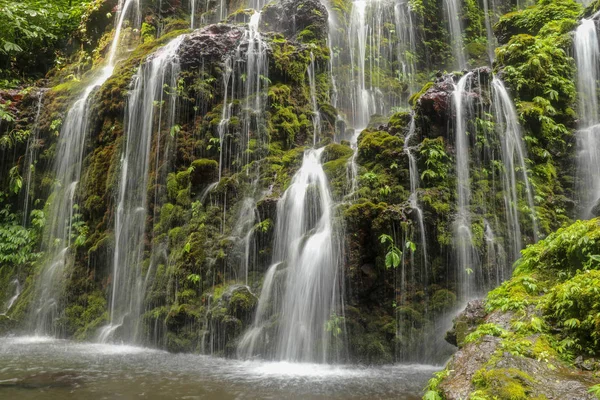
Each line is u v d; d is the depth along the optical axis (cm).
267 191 888
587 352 423
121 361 712
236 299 760
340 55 1262
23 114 1249
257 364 693
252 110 991
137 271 920
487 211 783
